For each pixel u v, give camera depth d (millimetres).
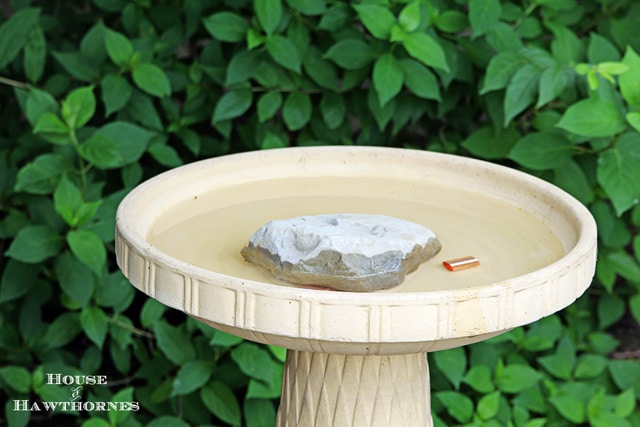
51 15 4547
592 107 3568
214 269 2543
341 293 2160
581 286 2465
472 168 3066
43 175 3914
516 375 4152
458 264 2539
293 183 3135
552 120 3914
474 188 3062
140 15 4230
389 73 3717
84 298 3877
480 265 2572
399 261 2449
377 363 2688
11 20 4000
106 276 4020
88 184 3973
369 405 2705
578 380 4445
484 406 4031
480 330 2221
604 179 3664
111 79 3922
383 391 2703
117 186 4320
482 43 3957
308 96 4039
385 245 2441
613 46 3869
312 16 4059
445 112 4125
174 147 4402
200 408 4219
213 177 3066
